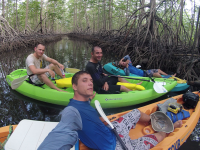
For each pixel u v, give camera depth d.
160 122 2.45
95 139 1.51
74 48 13.57
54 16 27.62
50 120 2.84
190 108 2.91
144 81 4.12
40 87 3.43
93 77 2.98
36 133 1.68
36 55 3.33
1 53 9.90
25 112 3.06
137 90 3.63
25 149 1.55
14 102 3.42
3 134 1.90
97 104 1.77
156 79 4.11
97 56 2.87
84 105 1.56
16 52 10.75
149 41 7.68
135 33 8.78
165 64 6.84
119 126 1.79
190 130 2.38
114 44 11.04
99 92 3.22
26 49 12.55
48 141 0.95
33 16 26.77
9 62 7.55
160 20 7.82
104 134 1.54
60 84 3.57
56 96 3.23
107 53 11.37
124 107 3.34
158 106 2.73
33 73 3.18
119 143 1.61
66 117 1.15
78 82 1.52
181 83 4.24
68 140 0.98
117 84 3.69
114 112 3.19
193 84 3.83
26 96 3.61
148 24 7.64
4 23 11.09
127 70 4.82
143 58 7.56
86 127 1.50
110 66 5.33
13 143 1.58
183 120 2.54
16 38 12.11
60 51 11.48
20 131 1.66
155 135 1.96
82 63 7.58
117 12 21.05
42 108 3.23
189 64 5.68
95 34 20.69
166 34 7.47
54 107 3.29
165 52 6.67
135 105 3.43
